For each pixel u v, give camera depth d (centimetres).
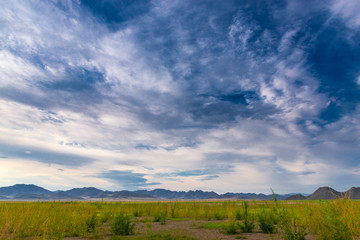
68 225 1007
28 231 877
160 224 1330
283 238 802
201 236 916
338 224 710
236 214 1385
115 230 982
